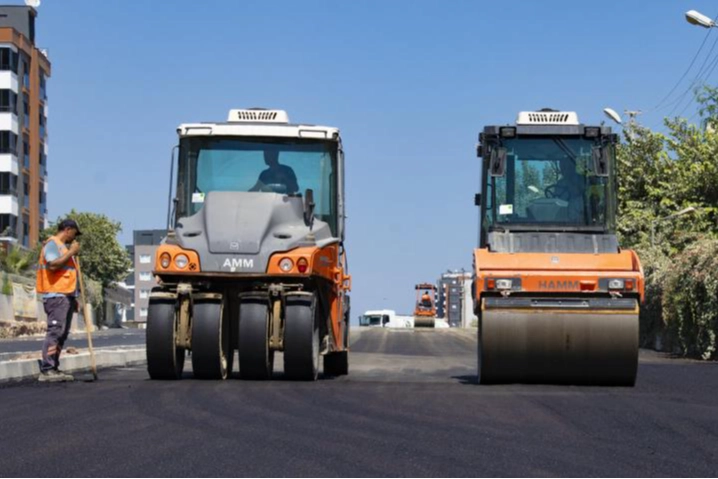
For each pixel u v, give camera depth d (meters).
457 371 29.44
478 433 13.46
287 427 13.80
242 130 23.20
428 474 10.62
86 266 122.56
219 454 11.66
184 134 23.14
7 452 11.77
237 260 21.33
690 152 61.62
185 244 21.56
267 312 21.30
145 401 16.84
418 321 117.69
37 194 110.69
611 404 17.09
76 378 22.44
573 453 11.98
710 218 58.66
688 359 37.06
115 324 129.50
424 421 14.57
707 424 14.60
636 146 63.66
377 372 28.44
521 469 10.95
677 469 11.03
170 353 21.44
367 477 10.45
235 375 23.25
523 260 21.58
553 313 21.06
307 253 21.34
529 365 21.28
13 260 84.56
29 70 109.50
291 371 21.55
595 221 22.95
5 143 103.44
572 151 23.20
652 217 59.12
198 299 21.50
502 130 23.23
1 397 17.47
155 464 11.07
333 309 23.25
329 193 23.19
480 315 21.34
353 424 14.16
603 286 20.98
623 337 20.92
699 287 36.34
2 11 113.75
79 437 12.85
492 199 23.19
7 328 70.12
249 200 22.05
